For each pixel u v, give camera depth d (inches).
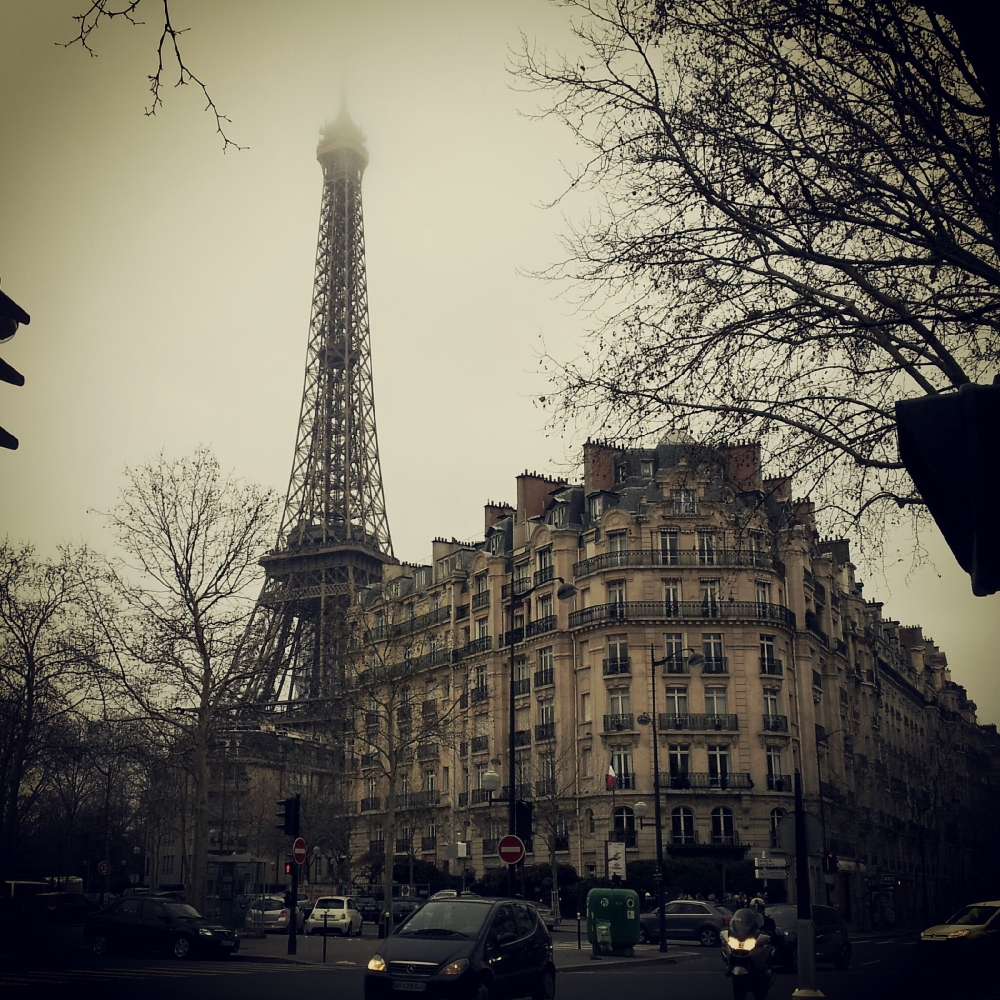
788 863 2928.2
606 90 689.0
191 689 2207.2
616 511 3157.0
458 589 3700.8
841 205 653.9
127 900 1584.6
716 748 2989.7
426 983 770.2
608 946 1692.9
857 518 757.9
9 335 375.2
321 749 3565.5
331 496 5620.1
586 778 3068.4
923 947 1391.5
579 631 3161.9
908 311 680.4
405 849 3651.6
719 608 3046.3
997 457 199.3
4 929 2274.9
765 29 627.5
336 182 6505.9
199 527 2271.2
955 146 583.5
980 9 236.5
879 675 4301.2
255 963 1486.2
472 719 3476.9
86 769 3353.8
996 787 6294.3
